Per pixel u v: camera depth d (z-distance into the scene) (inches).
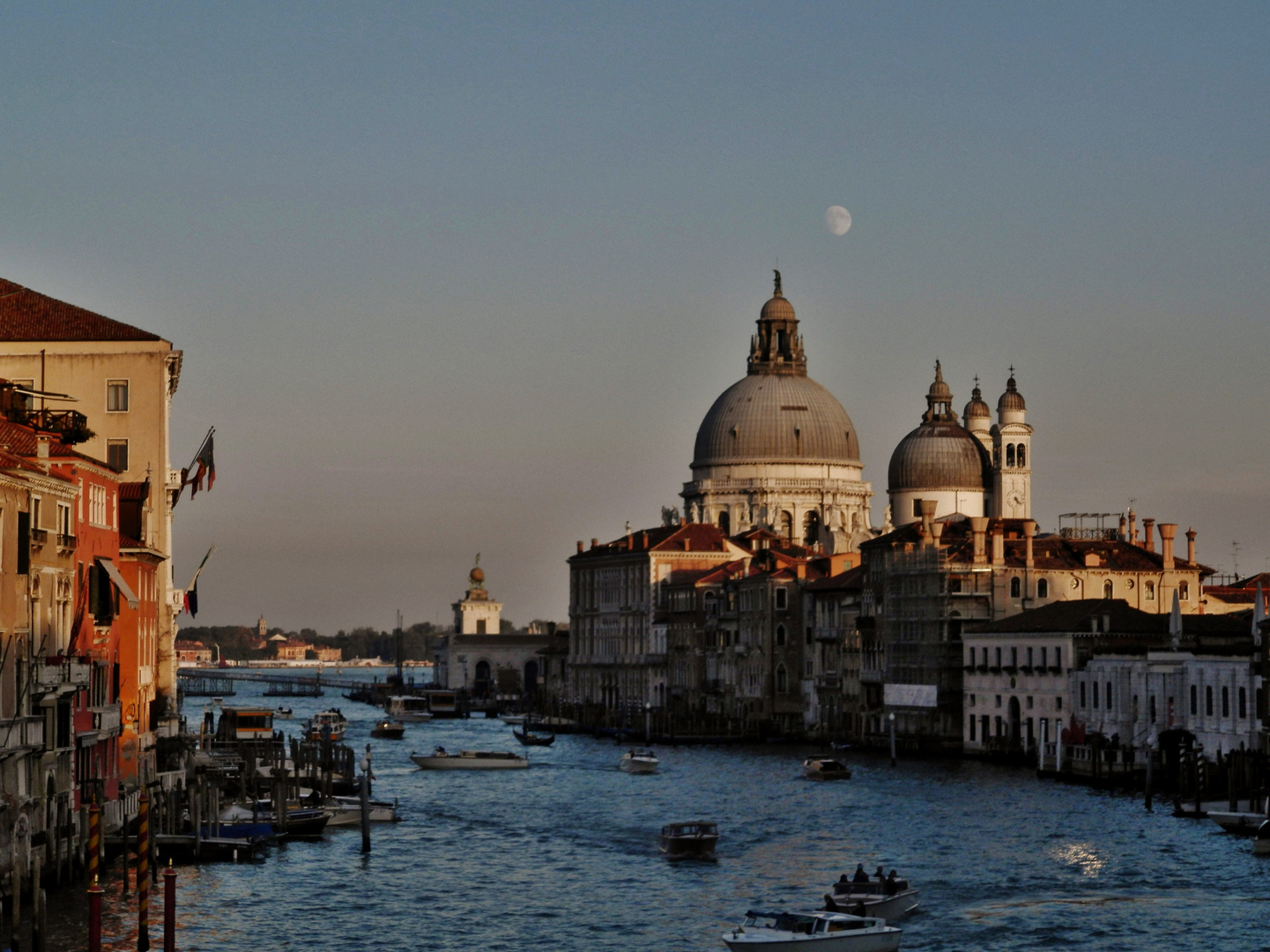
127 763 3917.3
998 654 7431.1
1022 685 7263.8
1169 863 4178.2
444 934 3449.8
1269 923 3511.3
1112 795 5693.9
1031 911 3631.9
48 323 4537.4
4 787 2997.0
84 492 3528.5
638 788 6294.3
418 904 3720.5
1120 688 6486.2
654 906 3742.6
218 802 4301.2
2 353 4475.9
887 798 5738.2
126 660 3927.2
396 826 5014.8
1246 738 5526.6
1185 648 6658.5
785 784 6387.8
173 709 4675.2
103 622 3646.7
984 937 3412.9
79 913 3272.6
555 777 6840.6
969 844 4557.1
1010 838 4635.8
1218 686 5698.8
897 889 3651.6
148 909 3430.1
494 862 4303.6
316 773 5762.8
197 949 3218.5
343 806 5118.1
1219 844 4466.0
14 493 3043.8
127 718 3924.7
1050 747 7012.8
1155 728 5954.7
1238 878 3973.9
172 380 4874.5
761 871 4188.0
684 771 7106.3
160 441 4510.3
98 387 4505.4
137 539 4271.7
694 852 4365.2
